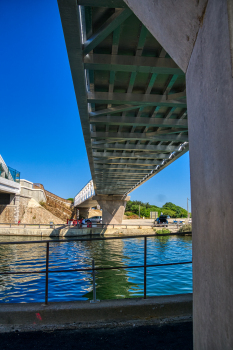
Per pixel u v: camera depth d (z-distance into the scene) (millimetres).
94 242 31938
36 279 12328
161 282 11227
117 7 7008
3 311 3756
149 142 18953
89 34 8586
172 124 14656
